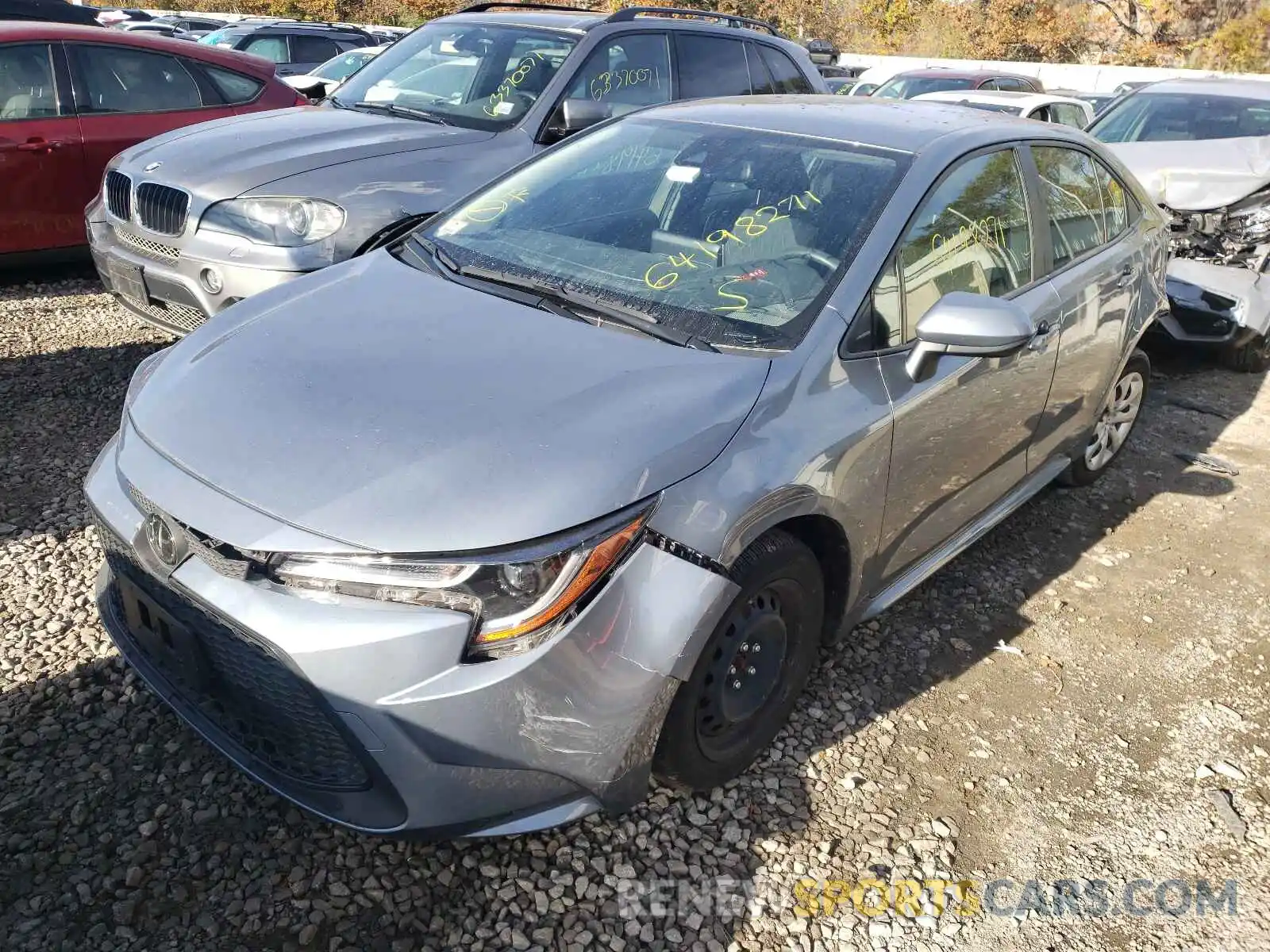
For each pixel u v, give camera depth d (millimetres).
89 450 4074
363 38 15562
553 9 6383
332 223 4344
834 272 2732
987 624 3502
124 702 2701
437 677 1957
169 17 18562
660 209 3090
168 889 2191
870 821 2572
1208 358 6613
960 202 3125
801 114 3395
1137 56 32125
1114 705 3135
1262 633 3600
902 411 2721
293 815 2400
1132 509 4480
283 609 1980
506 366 2414
